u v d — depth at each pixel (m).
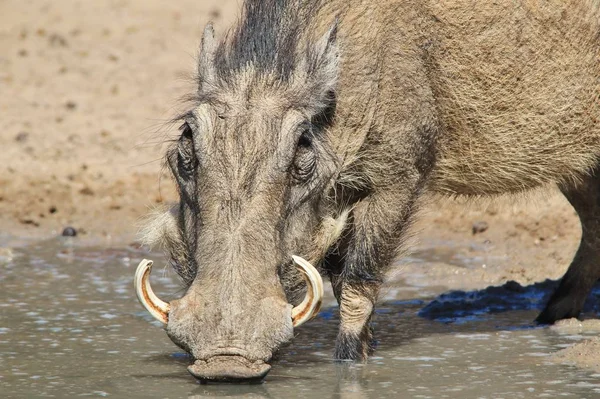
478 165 25.61
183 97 23.48
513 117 25.31
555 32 25.30
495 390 20.67
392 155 23.44
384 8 23.55
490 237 36.91
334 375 21.97
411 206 24.11
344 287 23.86
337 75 22.17
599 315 28.45
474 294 29.94
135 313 27.84
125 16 65.44
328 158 22.11
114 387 20.92
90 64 57.03
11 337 25.22
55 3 67.38
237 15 25.64
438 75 24.39
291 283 21.19
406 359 23.44
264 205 20.16
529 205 37.88
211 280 19.45
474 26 24.55
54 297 29.61
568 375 21.81
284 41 22.22
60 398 20.14
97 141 46.59
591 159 26.77
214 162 20.39
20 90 52.84
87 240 38.06
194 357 19.11
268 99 21.23
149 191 41.75
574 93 25.78
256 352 19.00
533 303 29.34
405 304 29.39
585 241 27.59
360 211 23.94
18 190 41.44
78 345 24.52
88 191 41.56
